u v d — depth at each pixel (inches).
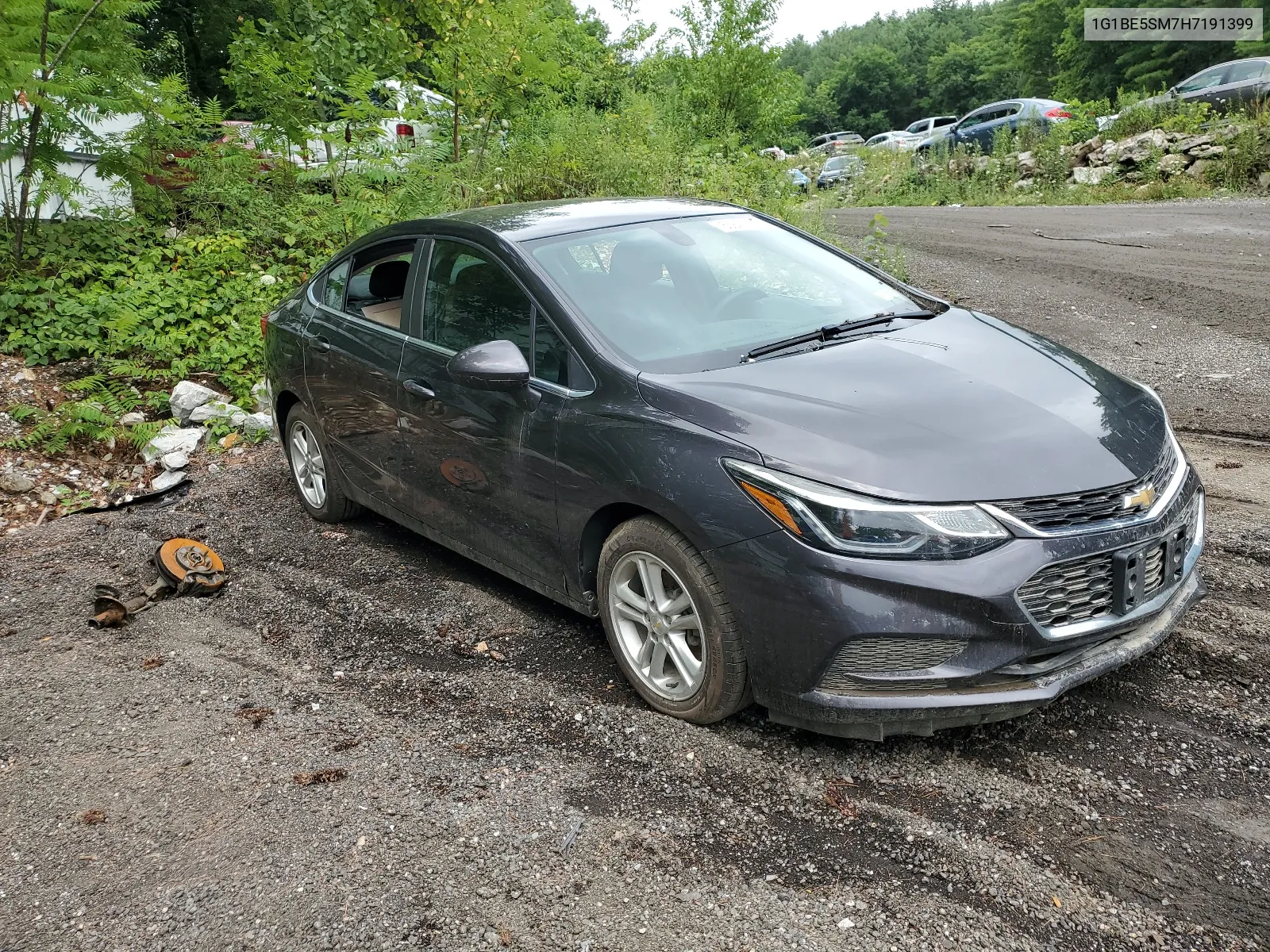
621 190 416.5
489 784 118.6
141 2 331.0
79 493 233.6
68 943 98.4
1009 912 93.9
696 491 117.0
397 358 166.6
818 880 99.8
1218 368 263.6
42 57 299.7
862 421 116.3
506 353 134.9
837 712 111.6
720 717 124.9
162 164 362.0
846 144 1011.3
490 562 159.5
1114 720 122.3
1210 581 152.8
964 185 831.1
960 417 117.9
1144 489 114.8
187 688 146.3
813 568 108.9
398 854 107.3
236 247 341.1
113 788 123.0
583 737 127.0
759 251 165.3
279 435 219.6
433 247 167.0
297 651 155.6
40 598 180.2
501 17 414.9
